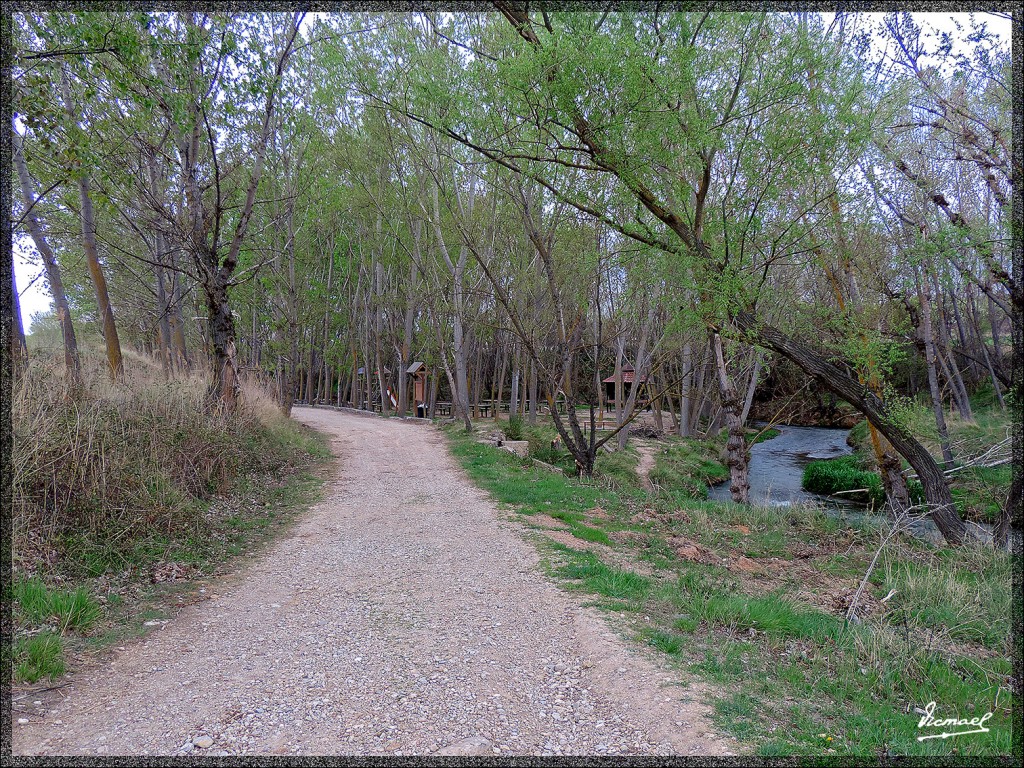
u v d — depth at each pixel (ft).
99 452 24.02
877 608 22.30
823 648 16.87
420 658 15.02
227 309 45.39
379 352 115.14
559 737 11.43
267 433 49.67
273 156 52.95
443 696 13.05
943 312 61.72
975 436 55.31
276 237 70.49
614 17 26.58
